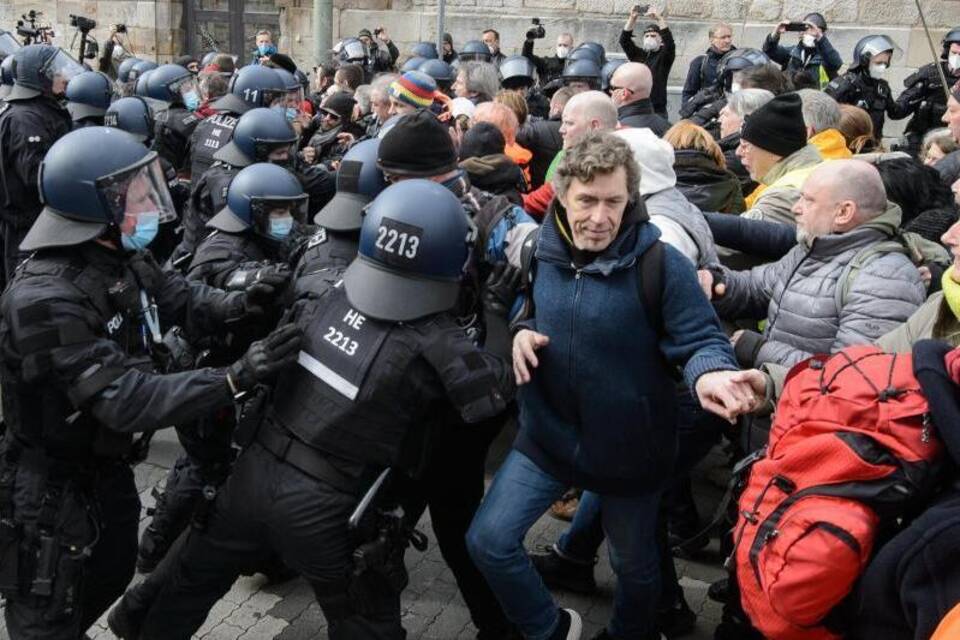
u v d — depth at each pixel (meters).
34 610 2.28
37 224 2.22
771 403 2.27
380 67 9.60
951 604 1.59
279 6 12.74
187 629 2.48
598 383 2.29
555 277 2.34
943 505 1.72
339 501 2.23
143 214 2.29
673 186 2.88
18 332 2.12
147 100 6.42
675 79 10.13
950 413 1.72
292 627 3.06
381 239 2.18
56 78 5.20
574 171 2.14
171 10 13.16
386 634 2.31
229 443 3.05
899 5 9.27
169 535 3.20
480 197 2.71
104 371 2.12
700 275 2.76
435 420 2.33
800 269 2.70
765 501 1.91
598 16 10.40
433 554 3.55
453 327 2.25
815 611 1.80
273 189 3.08
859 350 1.99
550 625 2.54
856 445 1.80
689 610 3.09
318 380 2.23
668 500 2.91
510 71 7.55
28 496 2.26
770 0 9.71
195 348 3.03
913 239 2.96
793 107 3.52
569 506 3.75
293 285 2.66
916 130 7.02
